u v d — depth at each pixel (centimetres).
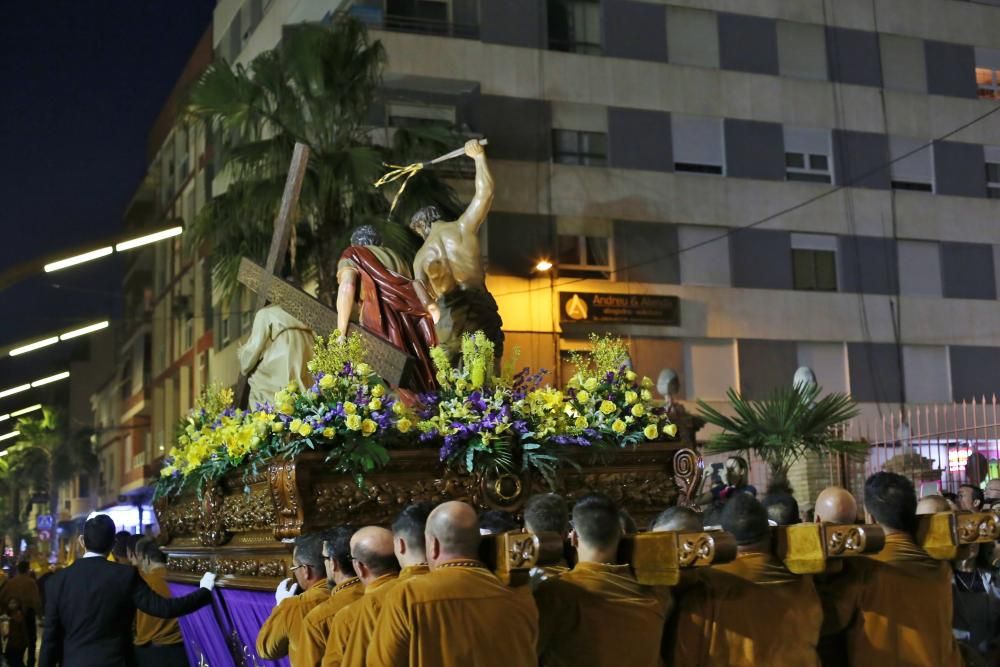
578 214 2794
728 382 2894
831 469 1720
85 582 682
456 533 404
